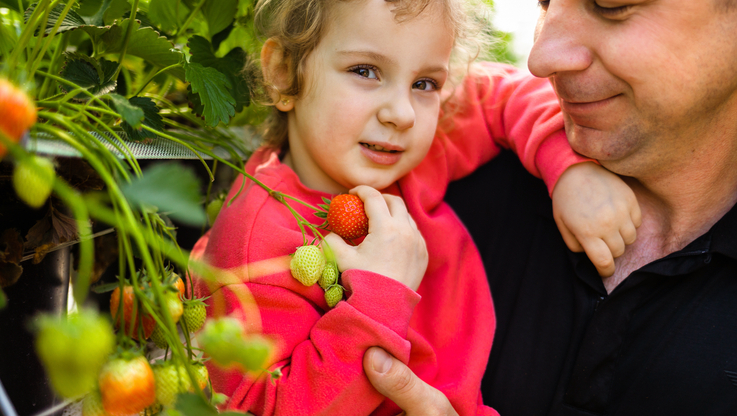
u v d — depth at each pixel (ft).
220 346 1.37
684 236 2.86
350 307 2.56
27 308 2.09
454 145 3.62
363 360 2.54
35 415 2.17
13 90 1.26
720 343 2.66
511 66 4.18
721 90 2.26
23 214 1.96
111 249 2.81
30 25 1.74
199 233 3.76
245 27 3.45
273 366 2.57
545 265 3.22
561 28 2.40
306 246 2.63
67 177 1.98
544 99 3.34
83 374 1.23
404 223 2.83
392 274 2.68
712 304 2.71
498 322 3.36
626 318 2.78
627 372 2.81
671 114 2.34
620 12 2.21
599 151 2.65
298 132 3.18
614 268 2.87
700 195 2.72
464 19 3.17
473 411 2.92
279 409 2.48
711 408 2.64
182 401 1.43
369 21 2.71
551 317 3.11
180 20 3.30
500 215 3.53
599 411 2.84
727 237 2.61
